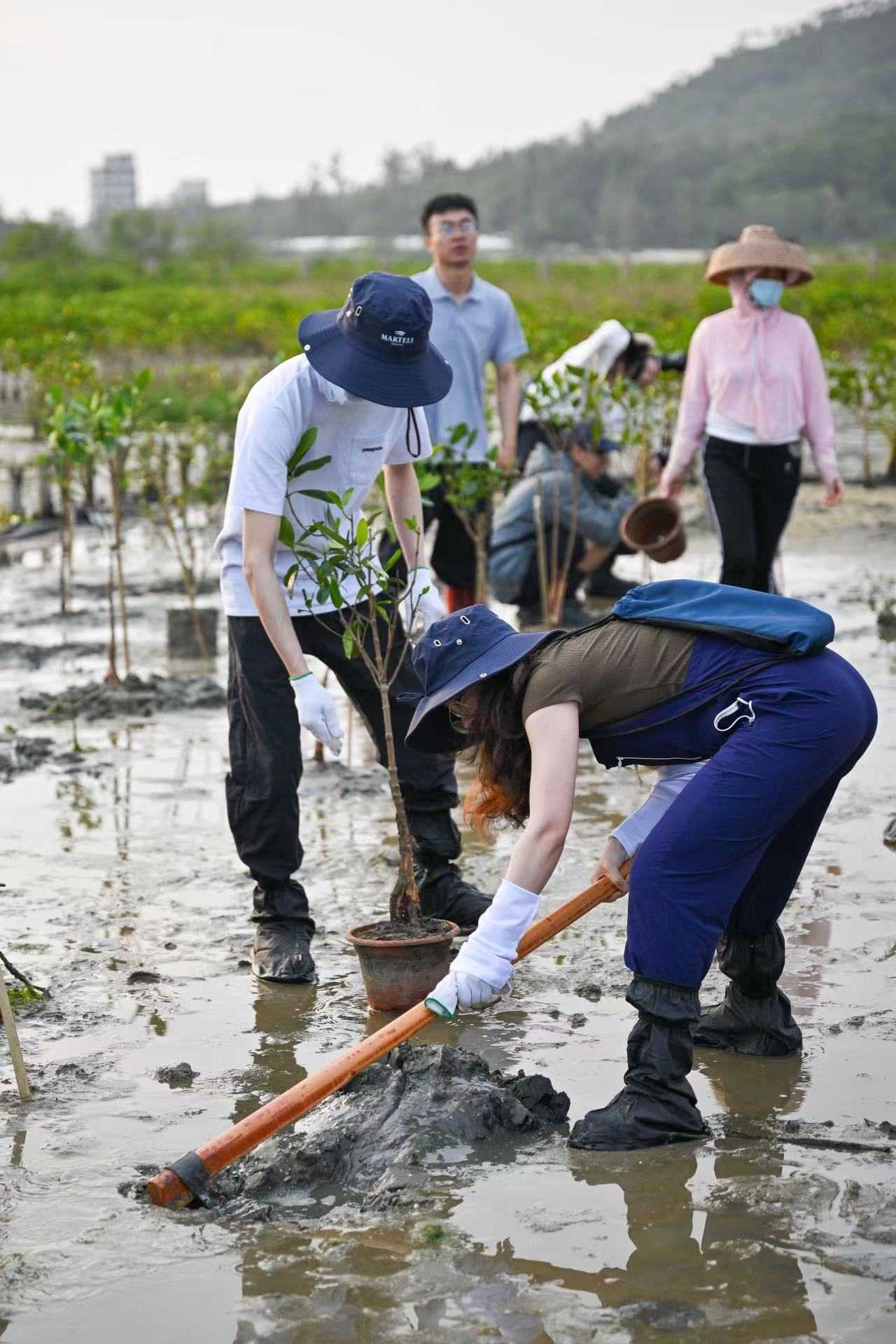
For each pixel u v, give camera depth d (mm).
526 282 47062
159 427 10750
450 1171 3354
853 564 11125
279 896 4742
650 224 169625
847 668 3562
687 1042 3523
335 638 4754
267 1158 3375
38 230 68500
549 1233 3076
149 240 76000
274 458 4410
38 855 5676
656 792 3756
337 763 7000
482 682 3562
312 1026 4191
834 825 5820
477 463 7852
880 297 29438
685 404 8211
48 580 11680
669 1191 3236
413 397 4367
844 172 190875
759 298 7797
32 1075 3879
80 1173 3373
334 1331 2768
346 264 56344
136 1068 3926
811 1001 4242
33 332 28062
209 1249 3061
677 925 3467
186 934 4906
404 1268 2969
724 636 3506
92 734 7492
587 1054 3959
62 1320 2822
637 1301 2830
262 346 29031
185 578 9312
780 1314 2775
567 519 9555
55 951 4742
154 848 5758
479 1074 3713
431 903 5008
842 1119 3570
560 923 3615
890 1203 3123
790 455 7996
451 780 4949
